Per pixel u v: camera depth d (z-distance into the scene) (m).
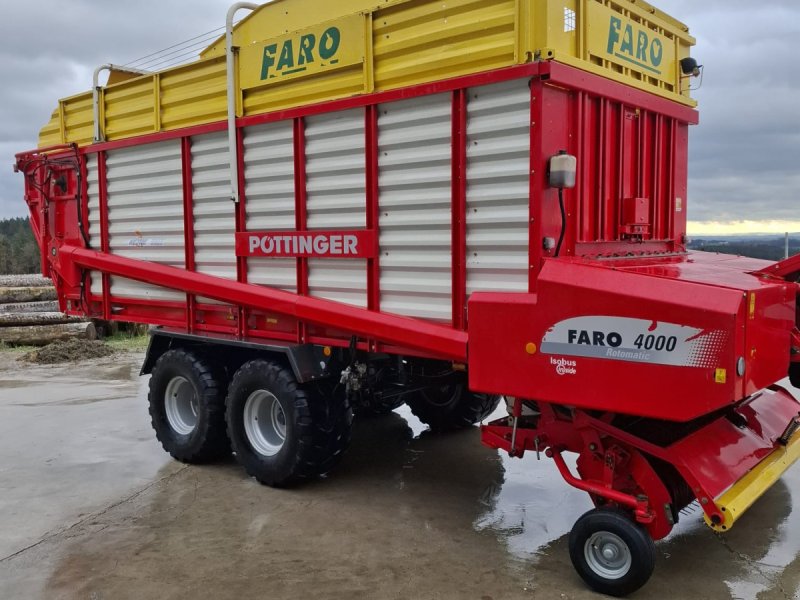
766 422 4.26
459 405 6.17
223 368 5.46
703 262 4.37
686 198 5.00
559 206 3.65
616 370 3.27
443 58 3.83
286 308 4.73
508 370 3.61
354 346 4.53
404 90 3.98
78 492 4.93
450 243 3.91
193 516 4.45
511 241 3.65
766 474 3.64
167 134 5.42
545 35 3.45
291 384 4.71
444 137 3.88
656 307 3.14
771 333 3.41
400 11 4.03
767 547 3.90
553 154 3.60
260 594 3.45
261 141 4.85
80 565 3.79
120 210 6.00
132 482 5.12
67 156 6.41
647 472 3.39
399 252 4.16
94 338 12.33
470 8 3.74
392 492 4.84
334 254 4.47
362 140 4.28
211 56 5.29
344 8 4.55
